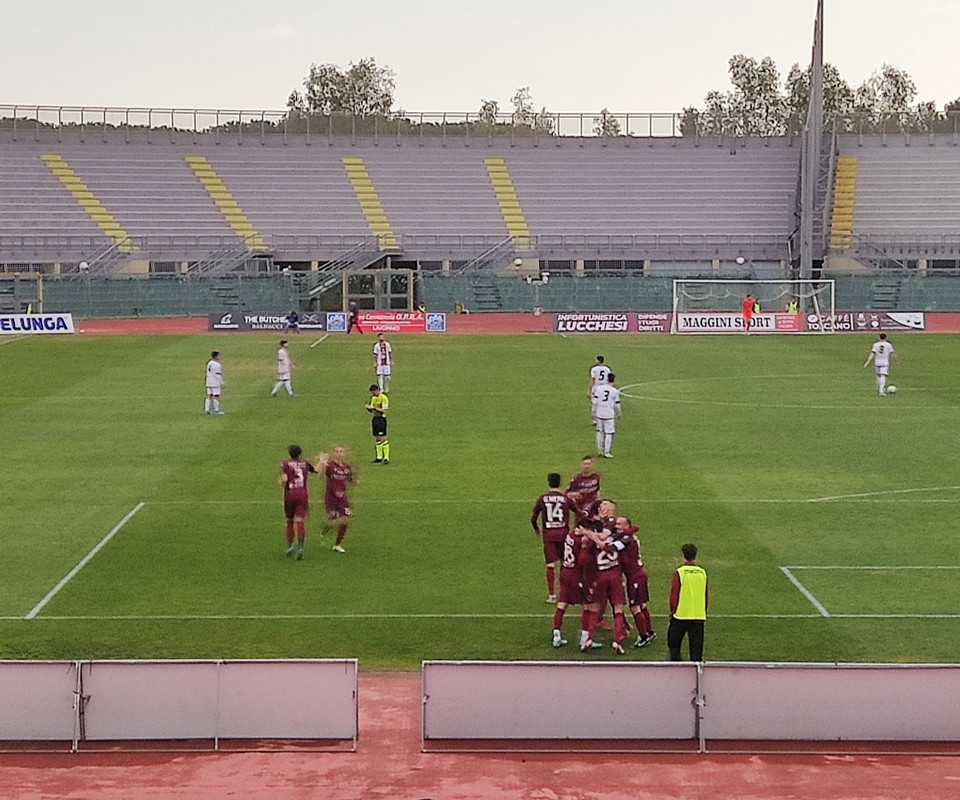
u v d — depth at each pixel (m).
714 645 18.86
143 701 15.71
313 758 15.32
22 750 15.54
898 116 93.56
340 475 23.88
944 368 52.16
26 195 82.06
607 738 15.75
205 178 86.56
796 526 25.73
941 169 89.25
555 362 54.25
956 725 15.65
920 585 21.78
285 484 23.52
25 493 28.92
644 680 15.70
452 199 87.94
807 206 74.88
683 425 38.00
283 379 44.09
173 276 76.81
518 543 24.52
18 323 65.75
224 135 89.50
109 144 87.00
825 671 15.63
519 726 15.72
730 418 39.31
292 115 90.62
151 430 37.31
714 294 79.06
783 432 36.72
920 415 39.88
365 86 139.88
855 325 68.31
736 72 133.50
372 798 14.30
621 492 28.75
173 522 26.23
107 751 15.52
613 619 19.70
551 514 20.59
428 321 69.19
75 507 27.55
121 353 57.25
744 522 26.03
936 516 26.53
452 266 84.75
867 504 27.58
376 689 17.41
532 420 39.09
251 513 26.97
